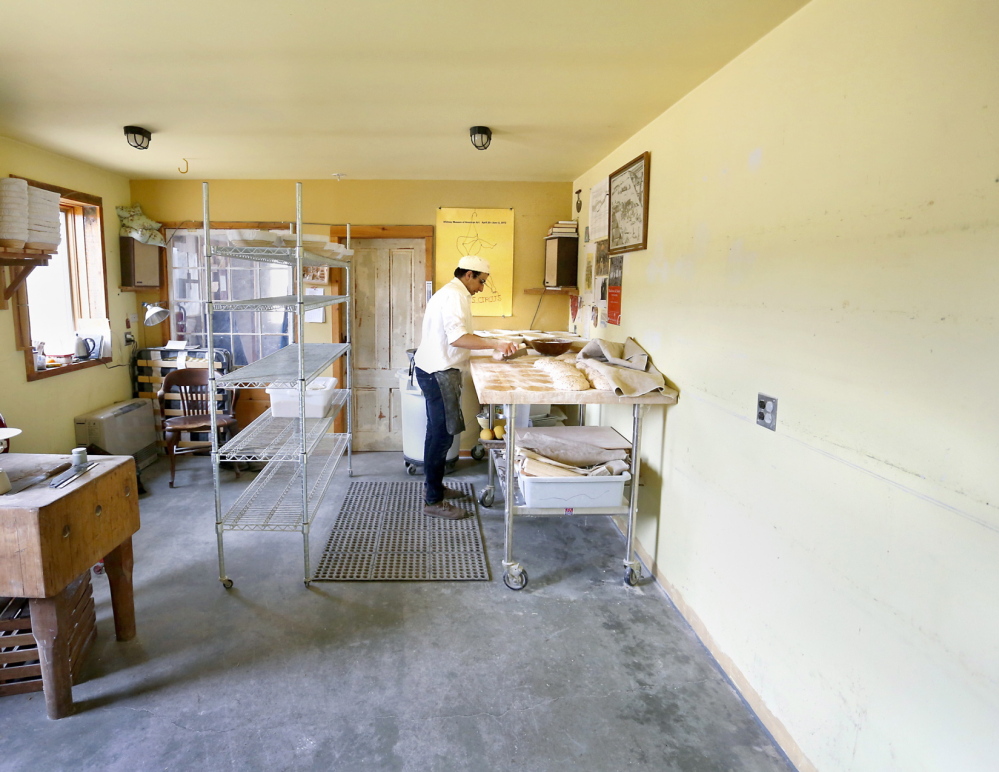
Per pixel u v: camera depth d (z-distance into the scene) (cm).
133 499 220
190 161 377
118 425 393
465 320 323
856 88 145
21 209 246
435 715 190
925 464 124
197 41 191
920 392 126
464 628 238
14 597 182
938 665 122
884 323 136
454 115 272
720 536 215
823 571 157
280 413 350
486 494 366
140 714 188
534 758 174
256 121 285
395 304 468
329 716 189
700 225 230
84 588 213
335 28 181
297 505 340
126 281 423
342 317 467
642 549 296
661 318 270
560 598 262
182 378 423
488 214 449
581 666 215
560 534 330
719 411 215
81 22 177
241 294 458
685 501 246
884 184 136
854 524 146
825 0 156
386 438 484
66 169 365
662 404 256
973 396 114
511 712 192
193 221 441
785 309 173
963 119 115
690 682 208
